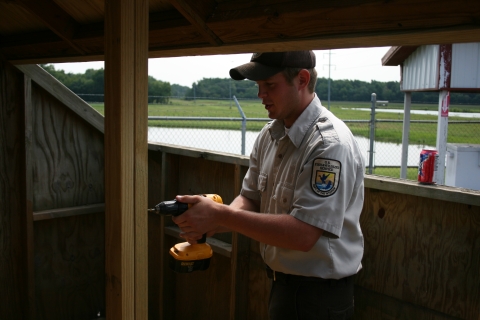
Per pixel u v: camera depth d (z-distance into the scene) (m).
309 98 1.68
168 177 3.01
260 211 1.90
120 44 1.20
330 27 1.21
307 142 1.59
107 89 1.26
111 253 1.30
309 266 1.62
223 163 2.70
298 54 1.60
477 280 1.65
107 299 1.33
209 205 1.50
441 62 5.20
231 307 2.54
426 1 1.02
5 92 2.86
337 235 1.48
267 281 2.43
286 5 1.27
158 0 1.66
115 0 1.21
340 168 1.48
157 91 29.83
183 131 8.51
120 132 1.23
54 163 3.14
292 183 1.61
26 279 3.04
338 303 1.65
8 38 2.71
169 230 2.97
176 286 3.13
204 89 29.84
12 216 3.00
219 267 2.76
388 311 1.93
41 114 3.04
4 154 2.91
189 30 1.59
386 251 1.92
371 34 1.16
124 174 1.25
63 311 3.30
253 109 17.14
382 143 10.25
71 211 3.18
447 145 5.52
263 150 1.93
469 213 1.66
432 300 1.78
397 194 1.87
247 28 1.39
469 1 0.96
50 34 2.37
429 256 1.78
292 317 1.69
